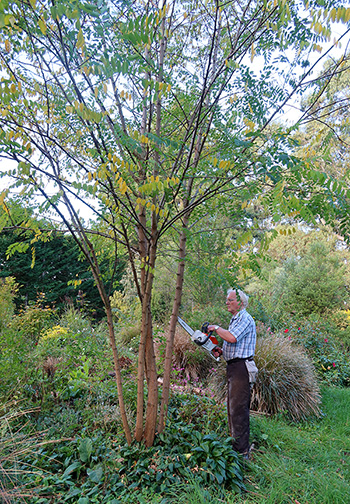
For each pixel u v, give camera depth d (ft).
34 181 5.63
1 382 10.20
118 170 6.44
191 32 8.75
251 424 11.48
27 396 10.79
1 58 5.78
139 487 7.30
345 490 7.89
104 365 12.16
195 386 14.83
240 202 7.09
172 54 8.66
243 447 9.24
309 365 16.12
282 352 15.40
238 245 6.22
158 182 5.30
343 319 29.12
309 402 13.83
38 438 8.73
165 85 5.08
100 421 9.48
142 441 8.33
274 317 25.02
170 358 9.02
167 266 20.61
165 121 9.18
